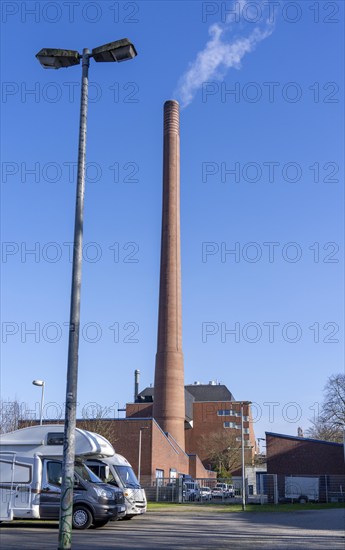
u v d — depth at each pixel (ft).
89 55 44.62
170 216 217.97
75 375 37.35
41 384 125.18
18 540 56.85
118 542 56.49
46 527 73.77
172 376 211.61
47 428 74.13
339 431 240.94
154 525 80.33
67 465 35.63
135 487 91.71
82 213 40.52
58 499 71.31
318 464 174.70
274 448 179.32
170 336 213.46
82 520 70.64
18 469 72.95
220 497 205.26
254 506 141.49
